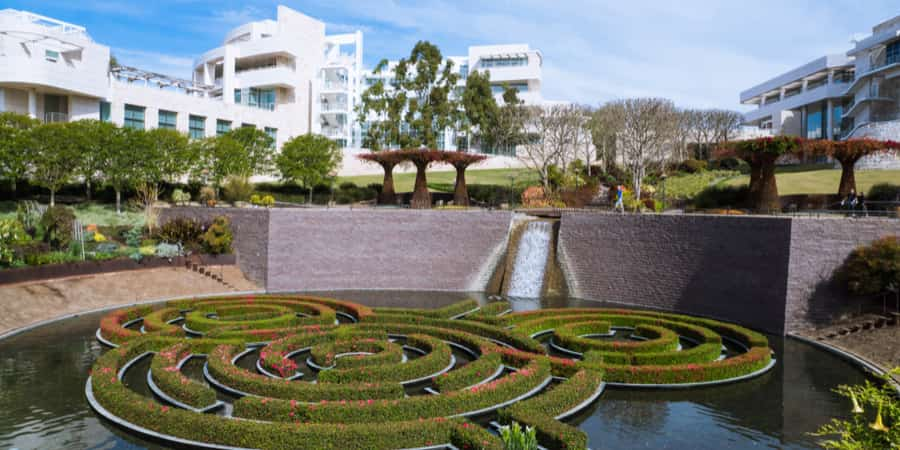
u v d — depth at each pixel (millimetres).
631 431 20422
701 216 39344
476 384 23719
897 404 12141
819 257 33344
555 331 31000
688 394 24141
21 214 47938
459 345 29875
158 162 61500
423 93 87188
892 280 30406
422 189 61594
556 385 24109
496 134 96938
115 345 29391
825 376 26344
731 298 36906
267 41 95625
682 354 26734
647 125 74188
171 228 50469
